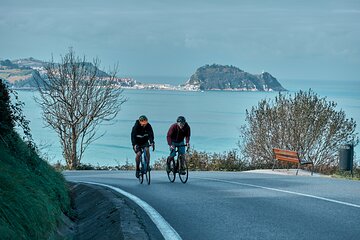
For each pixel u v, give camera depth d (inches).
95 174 1216.2
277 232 416.2
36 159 569.6
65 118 1651.1
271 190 668.7
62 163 1779.0
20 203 354.6
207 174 1056.2
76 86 1668.3
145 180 899.4
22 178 413.7
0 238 295.3
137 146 840.9
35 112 3939.5
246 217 481.1
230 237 405.1
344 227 429.1
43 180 515.2
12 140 527.2
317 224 441.1
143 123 829.8
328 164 1492.4
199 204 564.1
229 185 750.5
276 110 1521.9
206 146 3481.8
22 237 330.6
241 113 7175.2
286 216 479.5
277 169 1359.5
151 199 614.5
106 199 587.8
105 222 486.3
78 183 815.7
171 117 6166.3
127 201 573.9
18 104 530.0
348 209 511.2
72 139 1662.2
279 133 1518.2
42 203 400.5
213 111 7544.3
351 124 1496.1
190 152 1588.3
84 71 1710.1
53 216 419.8
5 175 371.2
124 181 911.7
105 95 1688.0
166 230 435.5
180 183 818.8
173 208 542.6
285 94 1536.7
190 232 428.1
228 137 4128.9
